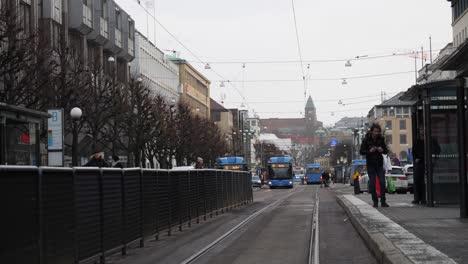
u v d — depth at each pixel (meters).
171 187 16.97
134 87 50.38
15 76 29.62
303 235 16.31
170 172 16.91
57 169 9.14
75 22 50.94
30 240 8.13
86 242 10.44
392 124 136.25
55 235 9.02
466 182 15.45
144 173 14.34
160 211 15.77
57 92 33.72
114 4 60.84
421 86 19.28
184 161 76.50
